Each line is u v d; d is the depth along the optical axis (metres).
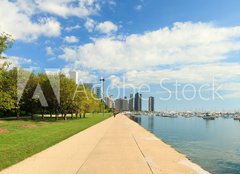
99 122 64.19
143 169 13.56
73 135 30.70
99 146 21.64
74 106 73.94
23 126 43.06
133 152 18.95
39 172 12.52
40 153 17.88
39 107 68.88
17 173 12.30
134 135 32.03
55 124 50.81
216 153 32.94
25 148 19.62
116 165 14.37
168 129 77.88
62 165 14.10
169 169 13.73
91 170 13.09
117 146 21.88
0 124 46.34
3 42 35.00
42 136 28.39
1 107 43.00
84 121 65.81
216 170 23.22
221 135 63.31
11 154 16.94
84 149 19.86
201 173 12.99
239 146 40.72
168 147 22.11
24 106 66.19
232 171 22.83
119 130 39.88
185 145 40.12
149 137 29.92
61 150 19.23
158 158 16.81
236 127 100.81
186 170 13.59
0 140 24.44
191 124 120.19
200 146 39.59
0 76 38.62
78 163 14.69
